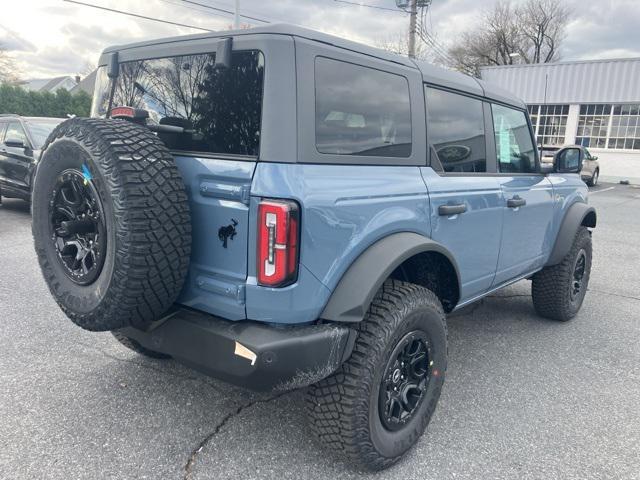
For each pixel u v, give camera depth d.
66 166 2.28
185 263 2.22
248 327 2.19
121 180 2.04
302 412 3.08
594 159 21.55
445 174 3.07
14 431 2.79
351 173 2.38
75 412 3.00
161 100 2.61
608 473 2.62
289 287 2.12
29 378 3.39
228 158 2.22
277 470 2.56
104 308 2.18
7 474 2.45
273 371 2.13
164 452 2.66
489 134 3.59
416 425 2.71
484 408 3.23
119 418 2.96
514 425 3.04
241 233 2.14
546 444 2.86
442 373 2.84
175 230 2.15
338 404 2.35
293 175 2.11
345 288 2.29
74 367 3.56
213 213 2.22
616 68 23.09
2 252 6.80
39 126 9.61
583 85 24.03
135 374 3.48
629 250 8.32
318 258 2.19
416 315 2.54
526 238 3.99
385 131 2.64
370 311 2.44
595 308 5.34
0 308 4.68
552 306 4.74
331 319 2.26
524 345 4.29
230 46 2.26
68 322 4.37
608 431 3.01
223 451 2.69
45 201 2.43
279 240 2.06
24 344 3.92
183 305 2.43
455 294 3.09
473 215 3.23
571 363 3.95
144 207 2.05
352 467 2.60
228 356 2.18
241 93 2.23
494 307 5.29
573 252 4.66
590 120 24.42
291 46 2.15
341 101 2.37
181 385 3.35
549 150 17.97
